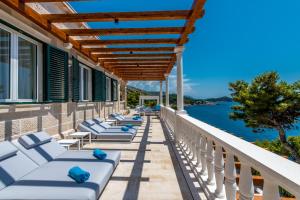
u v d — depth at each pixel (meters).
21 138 3.65
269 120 13.98
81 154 4.09
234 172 2.23
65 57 5.82
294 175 1.21
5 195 2.40
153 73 13.59
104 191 3.25
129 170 4.12
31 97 4.66
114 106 13.02
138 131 8.98
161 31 5.26
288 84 13.59
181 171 4.08
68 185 2.64
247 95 14.30
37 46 4.80
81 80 7.63
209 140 3.08
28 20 4.34
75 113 6.80
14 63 4.07
